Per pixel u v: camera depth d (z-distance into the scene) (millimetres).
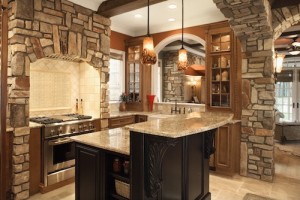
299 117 8664
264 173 3639
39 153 3086
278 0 3463
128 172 1988
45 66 3779
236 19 3027
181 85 8008
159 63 8172
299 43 5363
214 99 4309
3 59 1741
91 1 3709
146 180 1750
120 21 4961
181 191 2158
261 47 3598
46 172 3102
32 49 2969
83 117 3762
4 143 1770
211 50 4191
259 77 3656
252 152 3746
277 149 5762
